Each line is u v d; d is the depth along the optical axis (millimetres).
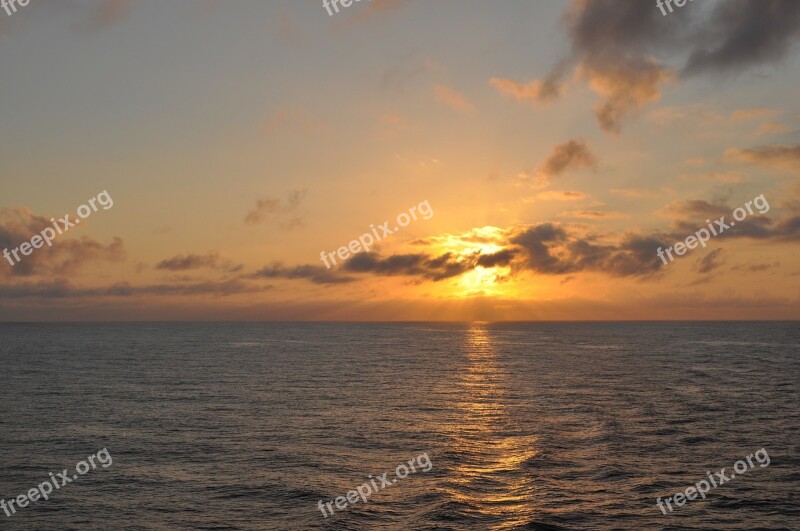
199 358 113875
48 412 50125
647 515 25516
